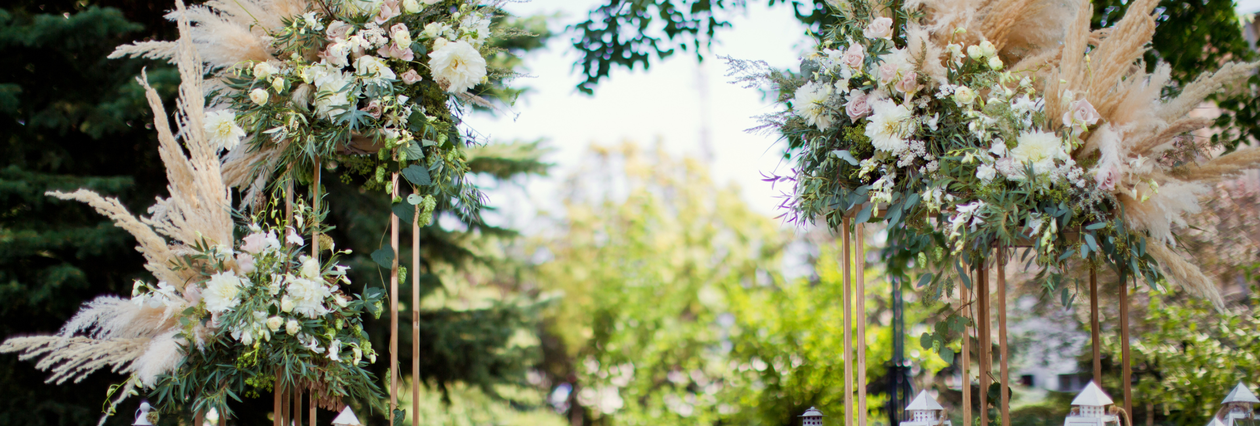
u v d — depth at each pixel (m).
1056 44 2.23
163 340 2.03
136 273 3.85
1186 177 2.11
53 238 3.54
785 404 5.24
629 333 9.05
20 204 3.71
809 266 7.50
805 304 5.48
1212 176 2.08
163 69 3.84
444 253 5.43
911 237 2.46
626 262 9.88
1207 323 3.56
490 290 8.78
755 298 6.07
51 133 3.95
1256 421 2.29
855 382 5.00
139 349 2.09
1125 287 2.28
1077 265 2.81
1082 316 4.19
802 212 2.40
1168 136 2.05
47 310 3.77
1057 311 4.36
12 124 3.80
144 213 3.95
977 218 2.05
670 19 4.32
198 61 2.15
